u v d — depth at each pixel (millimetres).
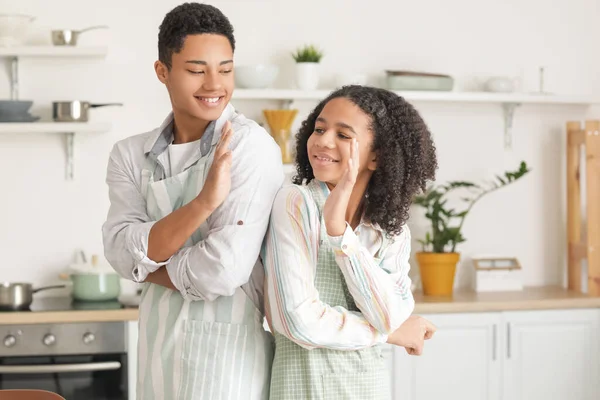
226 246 2072
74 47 4180
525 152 4801
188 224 2039
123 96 4449
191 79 2088
